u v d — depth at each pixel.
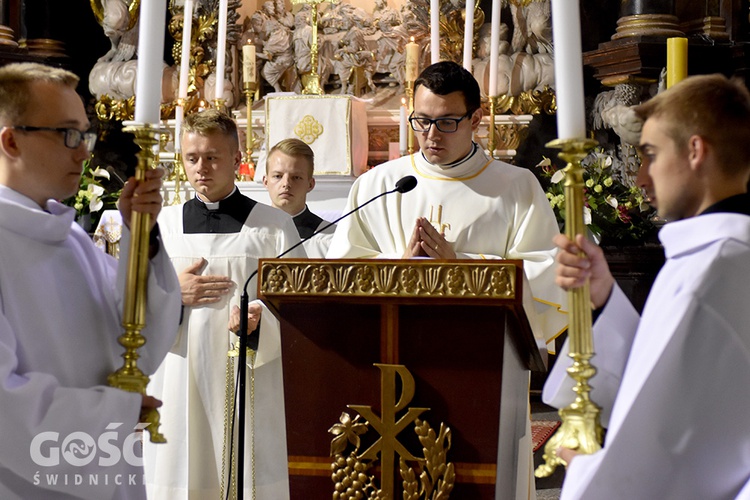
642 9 8.78
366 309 3.01
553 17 2.45
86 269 3.04
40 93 2.81
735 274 2.30
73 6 10.18
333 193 7.94
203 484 4.41
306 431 3.07
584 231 2.44
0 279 2.75
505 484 3.15
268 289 2.97
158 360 2.99
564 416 2.44
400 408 2.98
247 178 8.20
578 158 2.43
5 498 2.74
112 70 9.52
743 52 8.52
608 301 2.70
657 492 2.34
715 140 2.39
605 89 9.45
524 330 3.16
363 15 9.61
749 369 2.29
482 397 2.95
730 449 2.31
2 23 9.59
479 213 4.09
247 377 4.43
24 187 2.86
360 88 9.52
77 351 2.88
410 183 3.29
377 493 3.01
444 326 2.97
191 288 4.18
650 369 2.31
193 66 9.66
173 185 8.01
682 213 2.49
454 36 9.41
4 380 2.59
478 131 8.91
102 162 10.14
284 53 9.57
